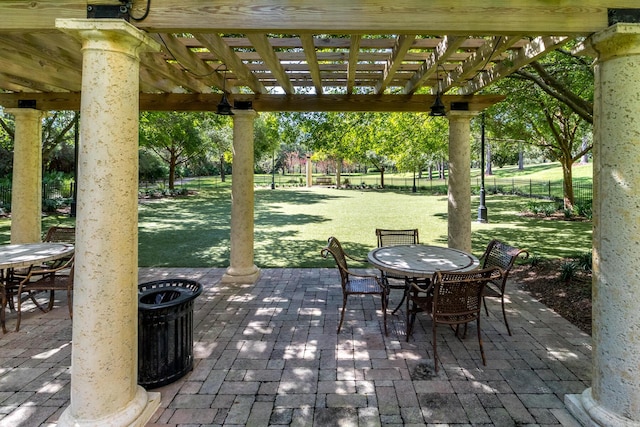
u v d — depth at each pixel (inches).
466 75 168.2
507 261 149.9
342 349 132.7
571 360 123.3
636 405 81.9
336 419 93.7
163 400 101.9
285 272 239.6
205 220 486.6
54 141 478.9
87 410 83.4
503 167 1718.8
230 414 95.8
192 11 86.4
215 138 974.4
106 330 84.1
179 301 110.1
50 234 201.5
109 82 83.3
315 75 171.3
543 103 315.6
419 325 154.6
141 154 1030.4
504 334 143.9
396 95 206.5
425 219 485.4
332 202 722.2
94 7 83.7
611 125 84.4
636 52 81.2
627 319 82.6
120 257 85.9
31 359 125.0
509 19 86.7
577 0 85.7
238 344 136.8
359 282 162.1
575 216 484.7
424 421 92.7
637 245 81.8
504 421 92.5
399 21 87.0
